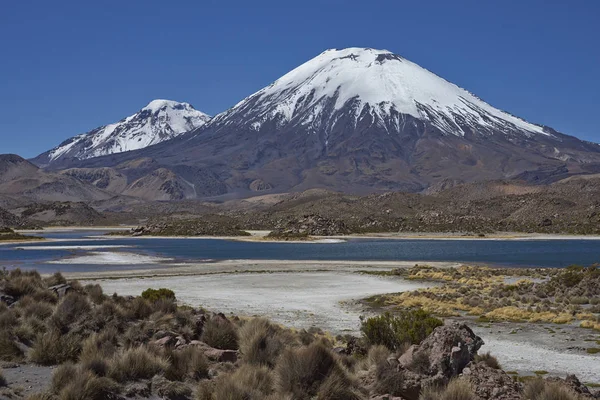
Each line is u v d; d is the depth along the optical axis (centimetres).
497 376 1305
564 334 2709
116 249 11888
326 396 1195
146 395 1229
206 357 1530
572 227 18925
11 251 10881
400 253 10800
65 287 2472
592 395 1328
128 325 1869
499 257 9675
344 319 3181
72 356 1469
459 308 3625
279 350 1611
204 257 9588
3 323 1681
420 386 1256
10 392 1154
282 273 6600
